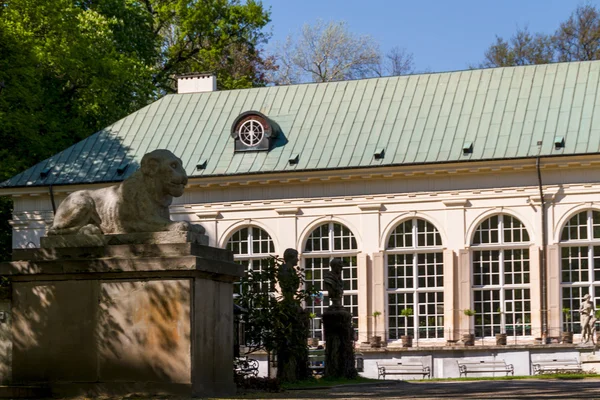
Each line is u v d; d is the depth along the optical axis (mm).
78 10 58219
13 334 19641
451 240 56188
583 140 54438
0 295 19938
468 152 55719
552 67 58688
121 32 67875
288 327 27594
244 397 19266
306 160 58156
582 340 51688
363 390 24547
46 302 19484
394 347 55344
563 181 54719
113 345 19062
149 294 18922
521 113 56906
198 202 59812
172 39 80562
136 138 61750
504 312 55562
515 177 55406
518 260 55500
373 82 61562
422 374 51562
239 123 59875
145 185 19703
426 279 56750
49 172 60062
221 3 78375
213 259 19500
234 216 59250
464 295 55844
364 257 57219
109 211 19750
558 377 37094
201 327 19078
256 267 59000
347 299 57812
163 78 78188
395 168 56469
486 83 59156
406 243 57125
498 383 30469
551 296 54625
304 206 58344
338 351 30969
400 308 57031
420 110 59000
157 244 19094
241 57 80688
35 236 60094
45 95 58875
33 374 19469
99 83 59656
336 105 60969
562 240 54906
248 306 27781
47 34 57625
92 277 19266
